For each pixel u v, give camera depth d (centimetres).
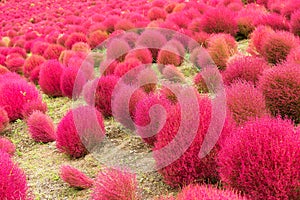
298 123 435
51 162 445
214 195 246
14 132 565
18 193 324
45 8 2169
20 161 460
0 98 613
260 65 517
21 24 1867
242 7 1088
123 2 1719
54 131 518
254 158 279
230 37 718
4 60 1041
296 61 504
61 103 661
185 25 991
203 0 1297
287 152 271
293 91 420
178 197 271
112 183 303
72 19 1603
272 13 904
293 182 270
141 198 332
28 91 632
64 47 1062
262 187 274
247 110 385
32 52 1135
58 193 371
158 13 1205
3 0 2481
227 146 298
